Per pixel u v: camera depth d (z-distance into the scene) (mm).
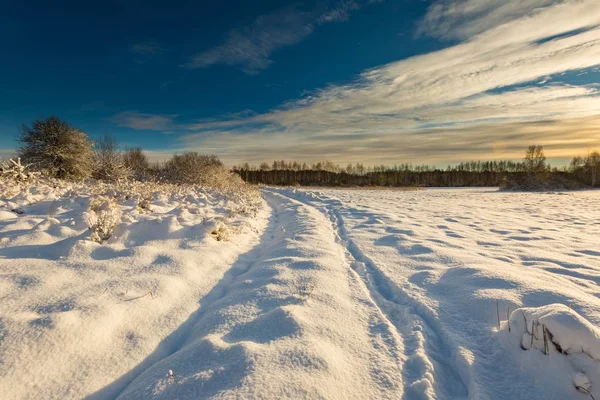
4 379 1992
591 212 12555
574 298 3076
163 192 10805
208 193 13781
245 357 2281
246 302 3373
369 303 3525
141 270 4012
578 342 2090
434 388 2139
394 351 2562
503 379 2240
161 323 2996
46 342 2311
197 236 5605
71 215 6184
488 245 6211
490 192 34344
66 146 18328
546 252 5590
